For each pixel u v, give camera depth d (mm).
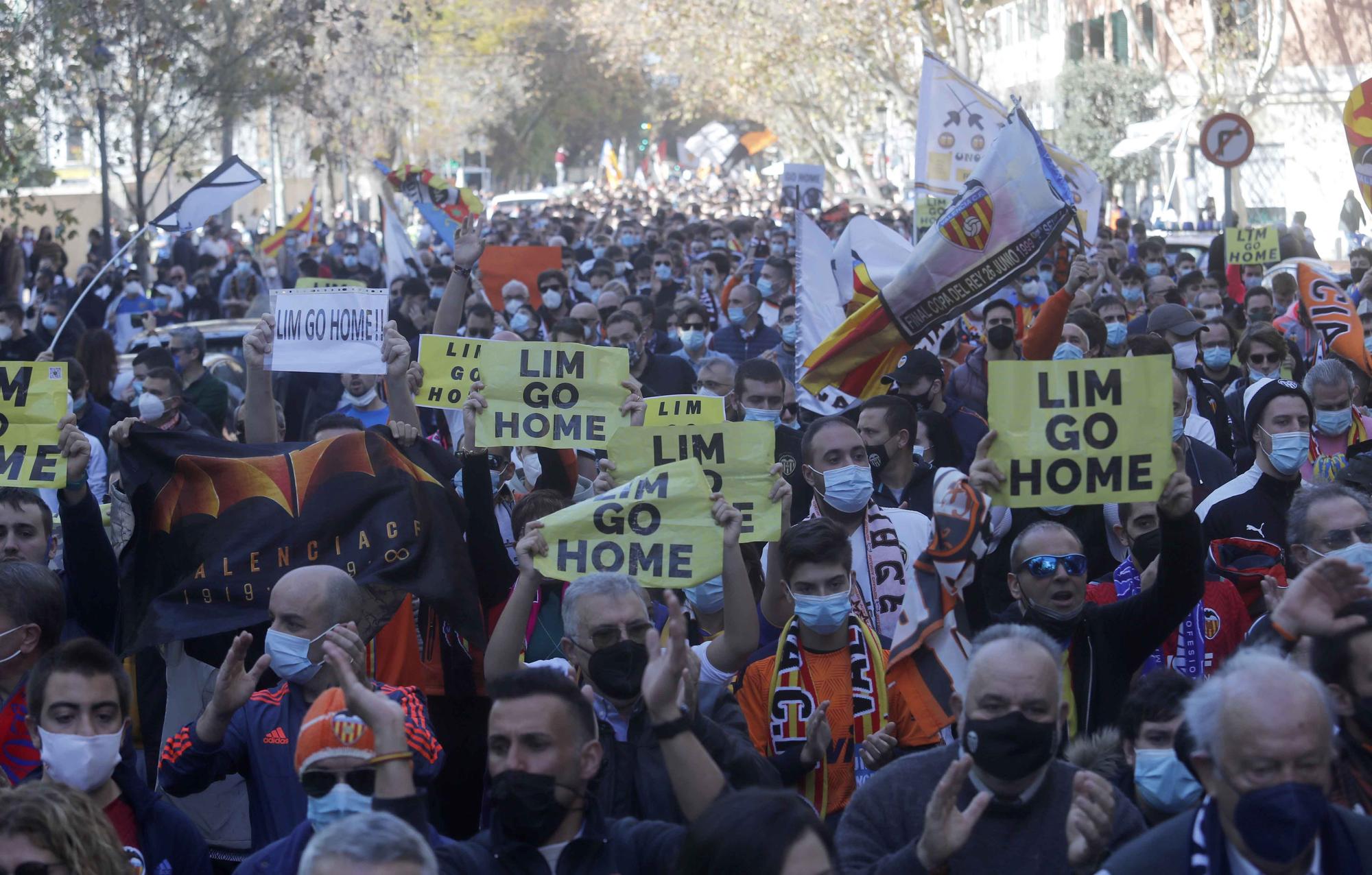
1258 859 3205
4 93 23984
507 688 3891
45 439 6199
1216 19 39312
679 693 4387
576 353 7031
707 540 5391
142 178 26781
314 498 6340
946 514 4965
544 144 90812
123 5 24828
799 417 10352
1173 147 42031
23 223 44875
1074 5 48062
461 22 67688
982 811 3691
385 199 18547
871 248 10961
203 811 5605
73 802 3875
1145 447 5023
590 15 59094
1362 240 30516
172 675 6352
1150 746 4355
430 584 6180
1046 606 5227
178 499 6398
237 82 27031
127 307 22438
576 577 5344
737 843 3236
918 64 45875
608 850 3939
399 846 3205
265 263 30438
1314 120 40375
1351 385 7652
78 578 6215
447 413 9609
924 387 8555
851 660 5312
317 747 4047
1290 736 3154
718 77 52688
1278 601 5074
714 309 17234
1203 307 14359
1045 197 7980
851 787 5223
